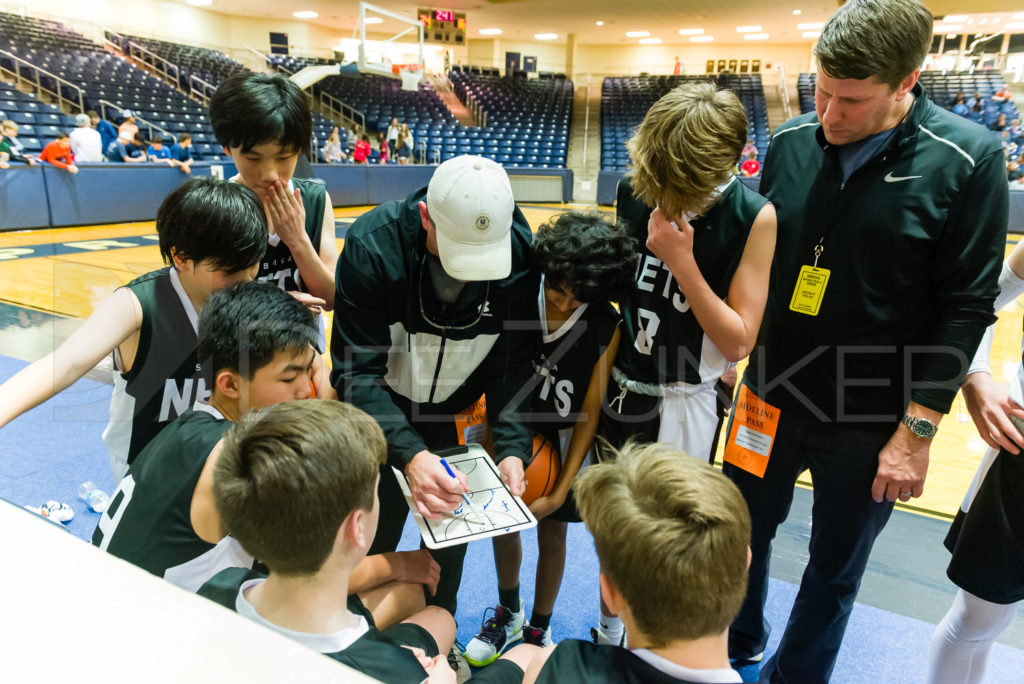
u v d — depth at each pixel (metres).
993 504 1.13
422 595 1.08
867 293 1.16
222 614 0.53
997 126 11.41
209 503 0.86
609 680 0.71
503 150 14.21
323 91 14.18
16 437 2.15
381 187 10.70
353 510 0.74
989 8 8.13
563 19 14.46
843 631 1.33
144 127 9.69
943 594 1.71
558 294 1.16
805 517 2.03
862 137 1.11
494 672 0.92
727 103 0.95
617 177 10.64
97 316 1.07
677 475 0.70
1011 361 1.87
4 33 10.98
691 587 0.66
